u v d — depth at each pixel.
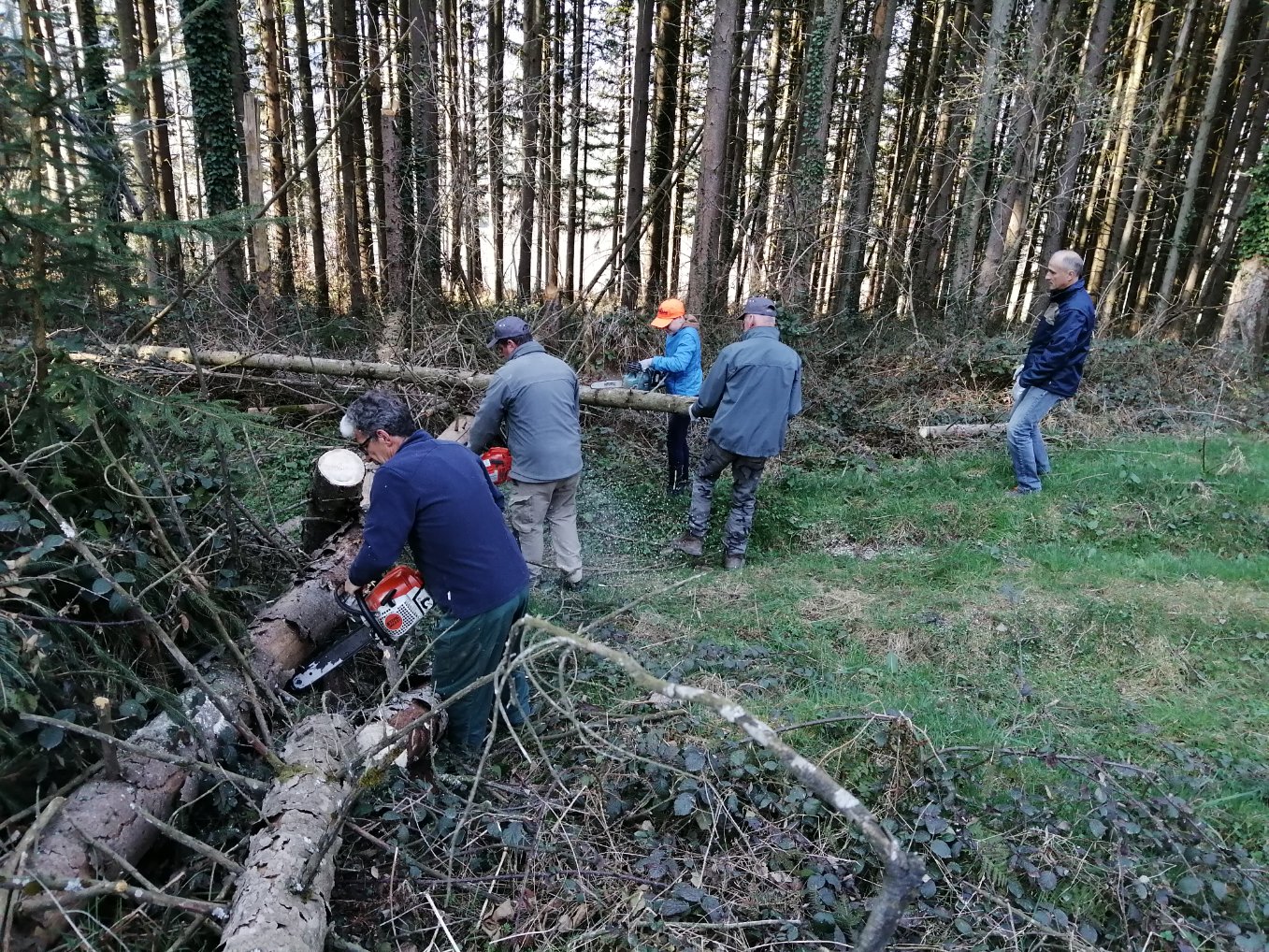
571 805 2.71
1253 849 2.70
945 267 15.73
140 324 6.11
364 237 15.50
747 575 5.11
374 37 12.00
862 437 7.75
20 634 2.17
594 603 4.55
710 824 2.60
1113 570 4.87
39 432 2.67
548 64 16.27
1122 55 14.41
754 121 17.86
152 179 10.27
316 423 6.89
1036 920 2.34
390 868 2.49
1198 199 16.73
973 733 3.29
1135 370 8.90
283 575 3.90
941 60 16.73
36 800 2.17
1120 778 2.96
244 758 2.74
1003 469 6.52
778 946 2.26
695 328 6.36
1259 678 3.74
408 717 2.89
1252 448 6.70
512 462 4.41
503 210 12.07
